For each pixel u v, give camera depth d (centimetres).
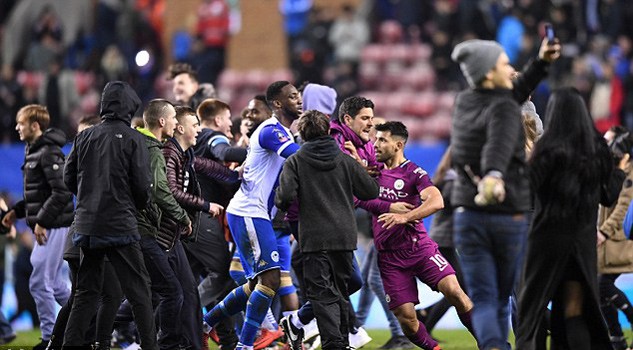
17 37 8506
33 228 3597
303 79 8100
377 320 5269
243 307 3291
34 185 3581
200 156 3450
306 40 8306
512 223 2561
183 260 3109
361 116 3238
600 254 3562
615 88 7462
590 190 2595
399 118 8156
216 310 3300
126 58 8138
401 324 3106
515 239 2572
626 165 3509
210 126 3591
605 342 2647
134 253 2897
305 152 2988
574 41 7738
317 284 2967
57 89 7394
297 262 3488
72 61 8350
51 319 3672
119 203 2869
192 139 3191
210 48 8462
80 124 3666
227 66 8981
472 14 7888
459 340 4172
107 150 2870
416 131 8075
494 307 2566
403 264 3091
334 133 3231
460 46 2580
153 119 3095
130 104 2923
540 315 2597
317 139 2997
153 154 2997
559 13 7738
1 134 7481
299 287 3669
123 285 2895
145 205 2908
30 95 7575
